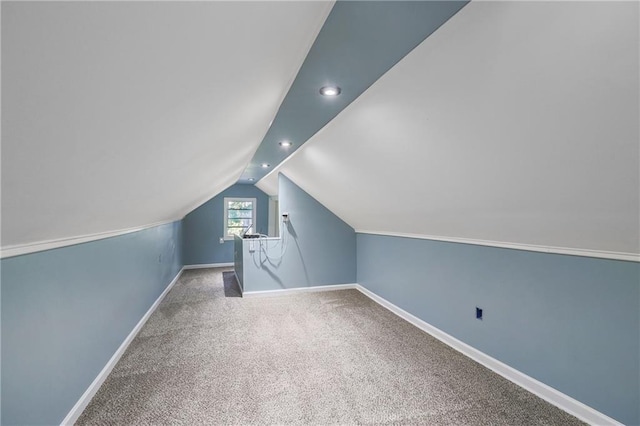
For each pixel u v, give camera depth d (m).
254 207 7.63
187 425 1.82
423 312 3.38
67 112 0.78
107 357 2.37
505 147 1.62
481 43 1.19
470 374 2.42
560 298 2.06
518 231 2.22
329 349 2.83
